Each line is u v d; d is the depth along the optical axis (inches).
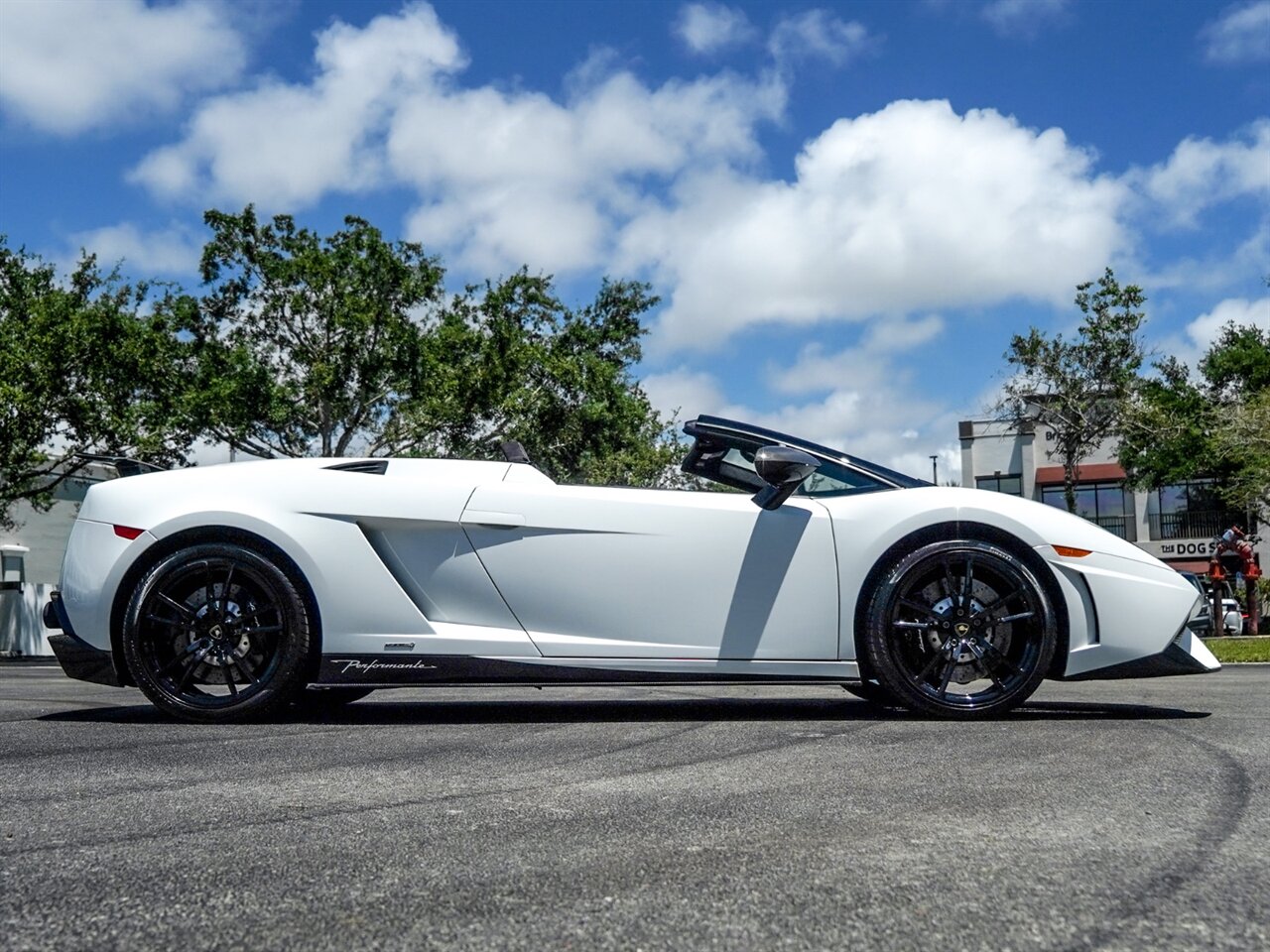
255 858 73.1
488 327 1025.5
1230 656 353.1
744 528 153.9
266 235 975.0
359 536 153.9
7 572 1159.6
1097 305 1186.0
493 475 157.9
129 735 138.8
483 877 67.6
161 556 155.0
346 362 924.0
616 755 118.6
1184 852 72.4
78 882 67.5
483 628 153.8
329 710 169.8
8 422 752.3
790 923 57.7
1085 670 152.6
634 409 1117.1
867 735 133.0
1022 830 79.2
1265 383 1146.7
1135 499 1344.7
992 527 153.3
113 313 810.8
